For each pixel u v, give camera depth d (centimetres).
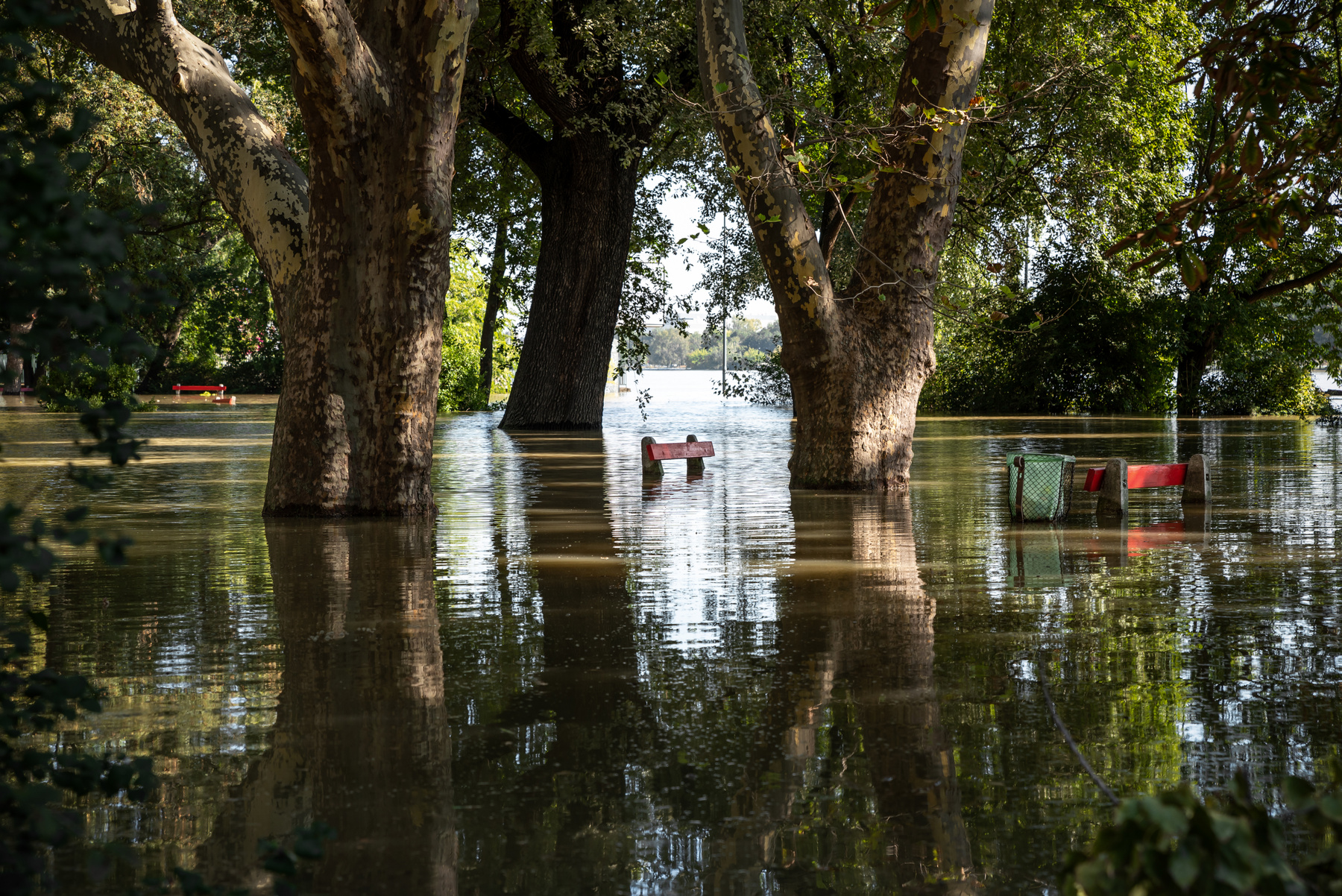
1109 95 2364
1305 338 3919
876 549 988
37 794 232
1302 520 1155
